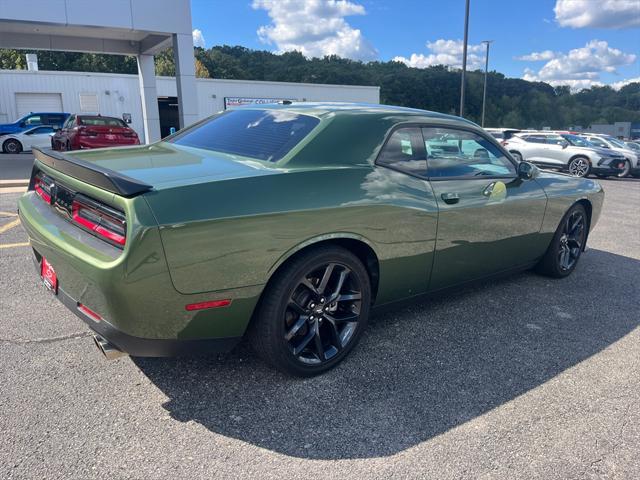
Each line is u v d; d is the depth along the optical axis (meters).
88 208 2.40
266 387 2.71
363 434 2.35
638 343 3.41
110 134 14.09
